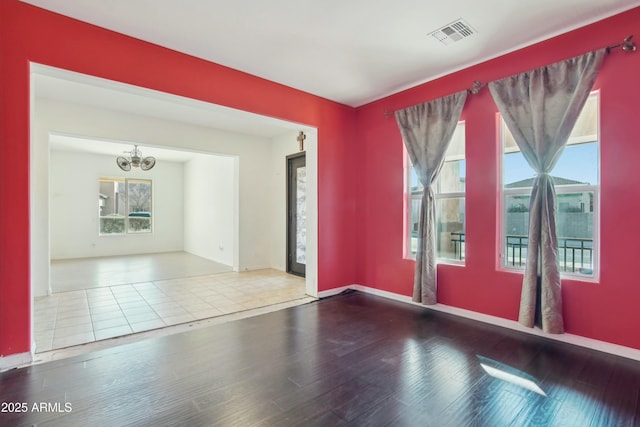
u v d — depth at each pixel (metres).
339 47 3.03
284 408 1.90
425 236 3.67
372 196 4.50
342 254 4.60
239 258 6.20
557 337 2.83
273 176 6.59
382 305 3.96
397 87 4.01
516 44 2.96
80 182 7.91
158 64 2.98
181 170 9.43
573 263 2.82
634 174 2.44
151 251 8.98
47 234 4.36
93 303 4.00
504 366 2.40
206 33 2.79
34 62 2.41
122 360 2.48
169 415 1.83
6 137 2.34
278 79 3.74
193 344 2.80
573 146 2.81
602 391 2.07
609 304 2.56
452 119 3.49
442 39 2.88
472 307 3.43
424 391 2.08
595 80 2.57
